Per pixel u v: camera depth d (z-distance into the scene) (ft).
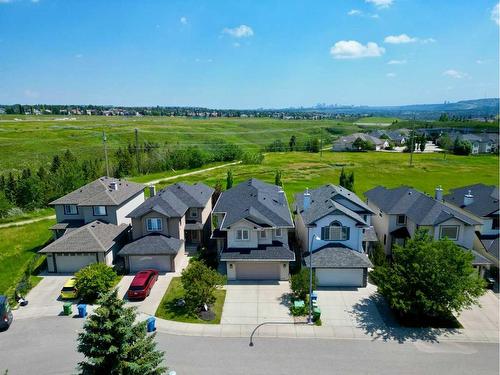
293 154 447.83
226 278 107.14
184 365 76.23
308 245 118.42
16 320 93.61
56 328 90.02
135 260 120.26
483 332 88.53
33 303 102.06
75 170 244.83
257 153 416.87
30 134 450.71
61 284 112.98
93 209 137.28
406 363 77.25
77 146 417.90
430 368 75.72
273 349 81.82
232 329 89.61
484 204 129.70
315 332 88.43
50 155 373.40
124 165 316.60
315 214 120.67
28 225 175.42
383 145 513.04
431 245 92.43
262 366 76.02
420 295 86.63
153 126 615.98
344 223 115.34
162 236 125.18
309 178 291.58
